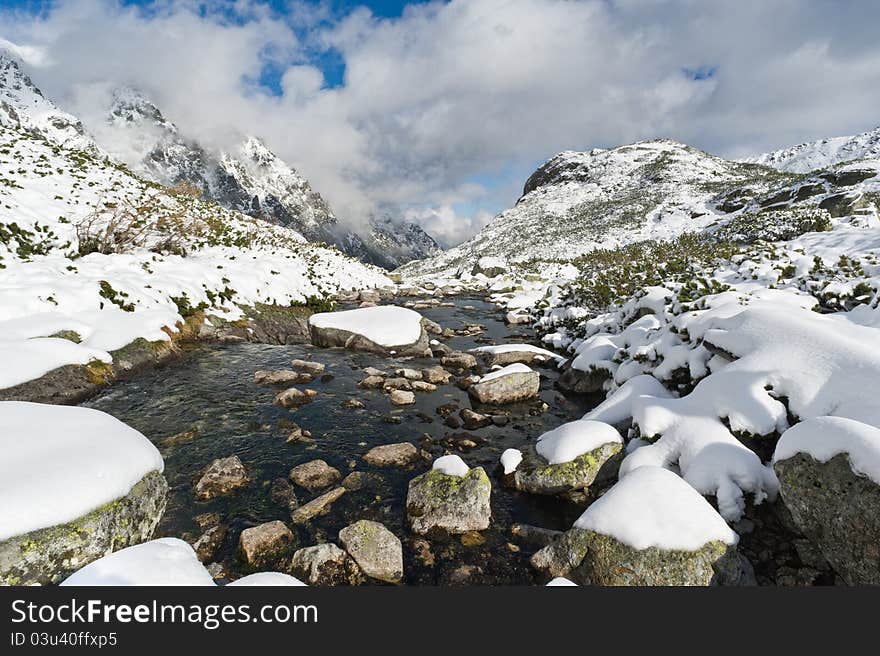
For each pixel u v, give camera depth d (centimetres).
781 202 5625
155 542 460
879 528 412
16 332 955
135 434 647
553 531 613
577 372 1270
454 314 2655
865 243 1812
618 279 2114
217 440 859
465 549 593
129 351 1123
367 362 1441
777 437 634
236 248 2450
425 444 896
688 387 891
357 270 3866
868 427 463
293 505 671
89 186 2225
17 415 589
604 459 731
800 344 698
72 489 485
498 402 1138
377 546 555
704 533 487
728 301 1021
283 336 1714
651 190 11112
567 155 17575
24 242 1445
